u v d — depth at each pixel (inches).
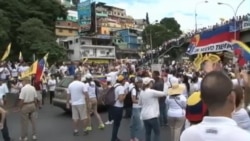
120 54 4101.9
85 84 459.2
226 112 95.3
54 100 642.8
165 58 2847.0
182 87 331.0
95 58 3563.0
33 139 432.1
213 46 476.1
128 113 547.2
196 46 500.4
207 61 209.5
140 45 4788.4
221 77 95.5
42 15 2162.9
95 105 496.1
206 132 93.6
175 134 323.9
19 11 2068.2
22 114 427.5
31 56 1943.9
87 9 3481.8
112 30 4874.5
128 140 413.7
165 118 470.6
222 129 92.0
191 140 95.7
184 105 320.8
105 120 563.2
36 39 1951.3
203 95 96.3
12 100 700.7
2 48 1888.5
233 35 462.3
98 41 3700.8
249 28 1825.8
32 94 429.1
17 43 1985.7
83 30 3513.8
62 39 3641.7
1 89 462.0
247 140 90.1
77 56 3444.9
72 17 4099.4
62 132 477.4
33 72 539.8
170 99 326.0
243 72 171.6
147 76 391.9
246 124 146.0
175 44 2765.7
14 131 497.0
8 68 933.8
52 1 2258.9
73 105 455.5
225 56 571.5
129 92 451.8
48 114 647.1
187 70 876.6
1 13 1879.9
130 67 810.2
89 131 473.1
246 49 313.7
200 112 148.1
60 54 1964.8
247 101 163.0
